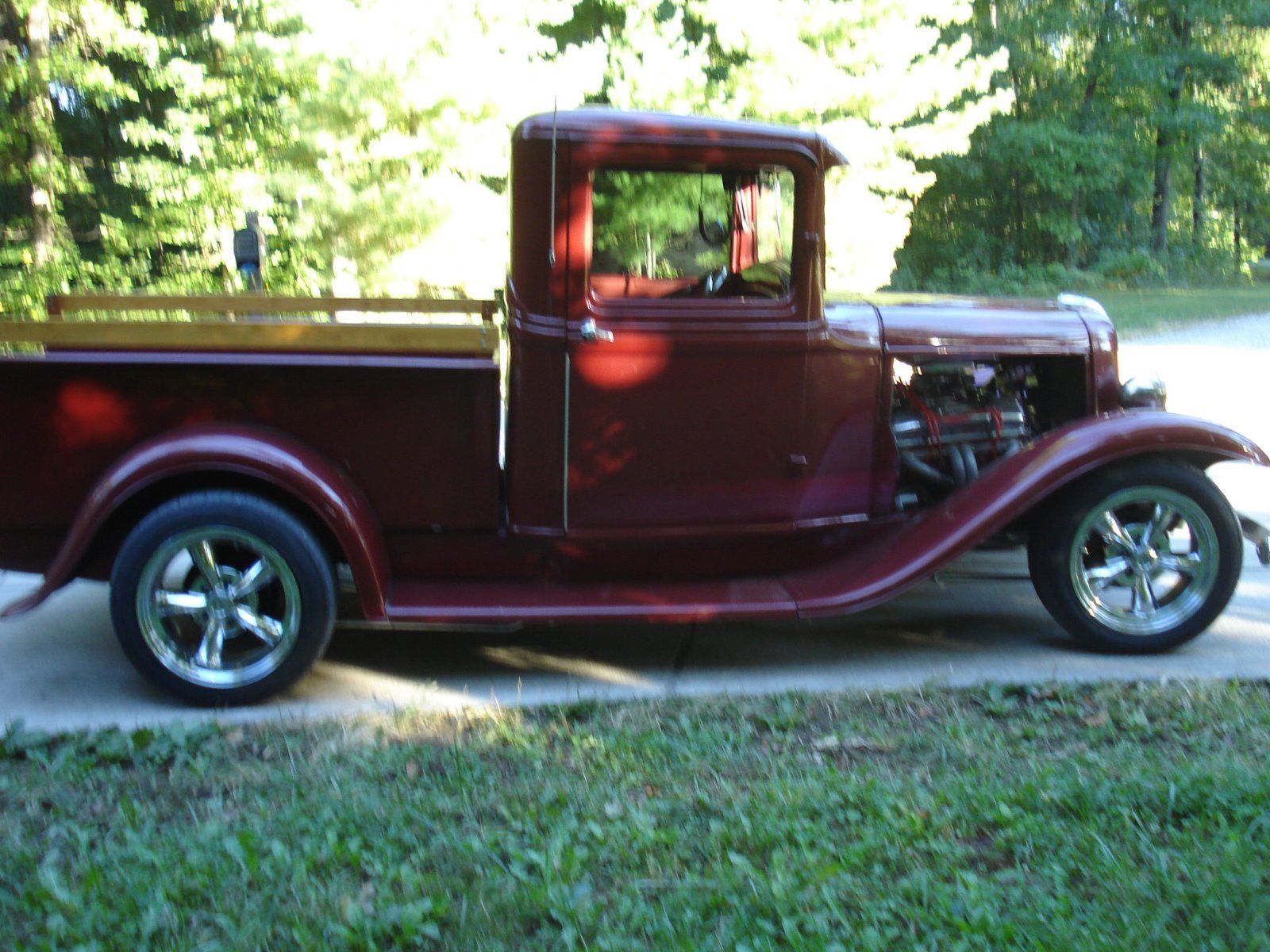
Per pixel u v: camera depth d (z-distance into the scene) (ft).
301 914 8.26
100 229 43.47
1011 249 95.20
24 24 41.96
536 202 12.66
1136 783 9.86
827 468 13.92
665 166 12.73
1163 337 51.08
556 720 12.11
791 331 13.25
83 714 12.48
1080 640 13.99
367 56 34.91
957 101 71.51
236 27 41.32
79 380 12.34
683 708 12.28
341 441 12.85
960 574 14.93
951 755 10.94
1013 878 8.61
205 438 12.14
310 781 10.59
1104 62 90.33
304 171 36.63
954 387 15.52
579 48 44.39
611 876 8.80
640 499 13.39
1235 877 8.39
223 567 12.48
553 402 13.02
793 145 12.85
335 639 15.05
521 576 13.67
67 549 11.91
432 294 36.70
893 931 7.93
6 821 9.90
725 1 42.88
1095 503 13.52
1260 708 11.86
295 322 12.52
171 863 9.00
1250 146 104.53
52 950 7.85
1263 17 90.79
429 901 8.30
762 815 9.52
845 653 14.26
